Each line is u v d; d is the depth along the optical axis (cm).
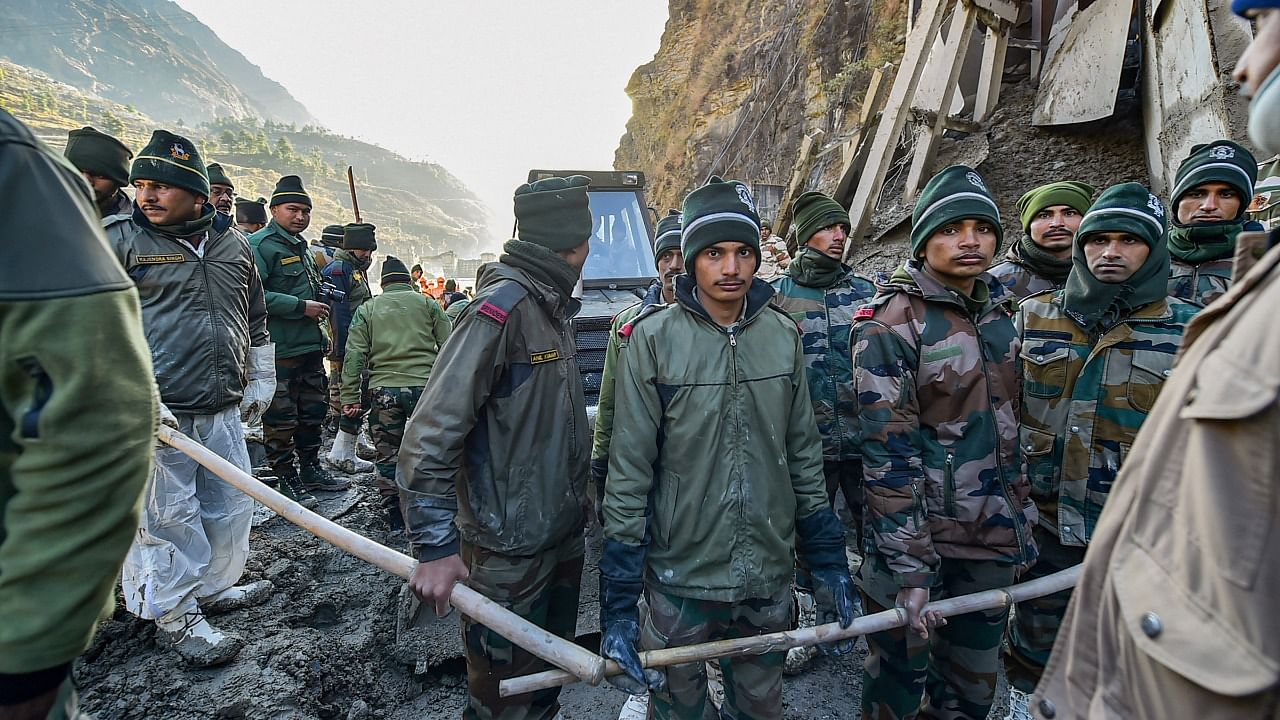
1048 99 713
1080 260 218
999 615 207
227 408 302
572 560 223
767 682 199
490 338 186
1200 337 96
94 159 291
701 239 176
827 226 304
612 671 168
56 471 86
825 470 299
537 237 207
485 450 196
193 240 288
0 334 87
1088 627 105
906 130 850
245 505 314
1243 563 79
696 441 182
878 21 1786
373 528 434
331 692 280
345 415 511
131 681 251
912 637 207
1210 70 468
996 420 205
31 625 85
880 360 204
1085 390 216
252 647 278
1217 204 260
